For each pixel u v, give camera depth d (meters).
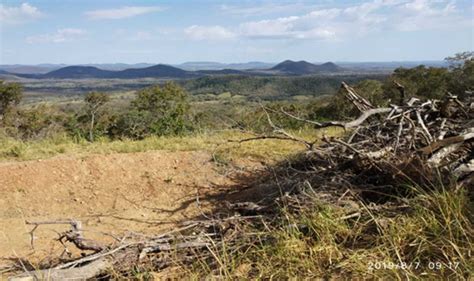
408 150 3.76
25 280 2.76
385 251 2.72
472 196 3.12
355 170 3.99
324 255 2.79
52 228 4.31
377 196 3.60
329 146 4.66
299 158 5.35
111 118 11.67
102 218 4.56
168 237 3.29
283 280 2.67
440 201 2.96
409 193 3.33
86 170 5.55
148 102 14.13
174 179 5.45
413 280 2.46
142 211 4.73
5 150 6.64
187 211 4.62
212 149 6.29
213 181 5.39
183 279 2.82
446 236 2.69
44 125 12.77
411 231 2.81
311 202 3.35
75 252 3.71
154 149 6.62
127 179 5.46
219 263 2.81
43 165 5.56
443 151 3.49
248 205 3.69
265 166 5.66
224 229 3.33
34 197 5.01
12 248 3.83
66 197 5.07
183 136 8.02
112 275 2.85
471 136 3.53
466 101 5.25
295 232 2.98
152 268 2.95
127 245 3.05
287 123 7.91
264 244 3.02
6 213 4.69
